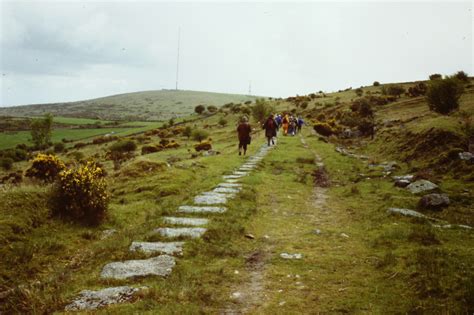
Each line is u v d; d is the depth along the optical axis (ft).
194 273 18.76
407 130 76.64
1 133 401.29
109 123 504.84
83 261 21.61
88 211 28.37
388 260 19.33
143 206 33.99
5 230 22.45
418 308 14.19
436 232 24.94
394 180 46.80
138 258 20.80
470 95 122.42
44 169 67.00
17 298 16.46
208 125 279.08
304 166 60.75
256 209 32.71
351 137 116.26
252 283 18.01
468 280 15.34
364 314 14.39
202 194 37.50
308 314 14.78
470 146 55.01
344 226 28.40
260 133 147.33
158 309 14.89
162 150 167.02
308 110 258.37
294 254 21.76
